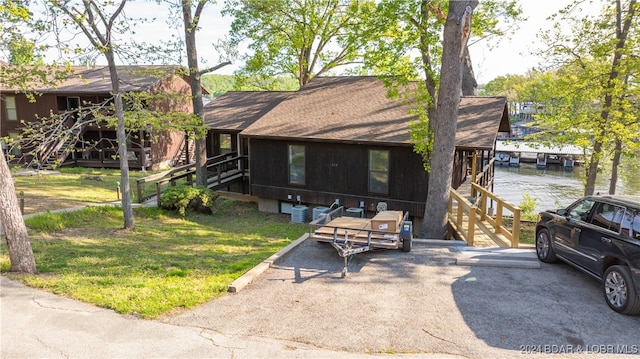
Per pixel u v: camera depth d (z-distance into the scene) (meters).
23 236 8.42
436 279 8.38
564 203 32.03
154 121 14.49
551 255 9.09
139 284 7.92
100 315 6.59
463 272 8.80
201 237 13.68
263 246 12.83
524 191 37.16
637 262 6.43
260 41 29.42
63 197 17.66
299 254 10.14
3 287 7.55
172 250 11.39
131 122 14.04
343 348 5.74
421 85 13.98
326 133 16.97
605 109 17.06
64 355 5.47
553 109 19.78
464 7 11.80
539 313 6.82
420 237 13.20
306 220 17.92
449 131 12.45
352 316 6.72
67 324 6.28
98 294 7.31
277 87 37.97
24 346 5.66
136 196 19.20
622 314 6.75
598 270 7.39
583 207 8.20
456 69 12.15
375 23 14.37
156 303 7.00
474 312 6.86
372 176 16.67
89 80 28.97
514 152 53.41
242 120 22.53
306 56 31.58
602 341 5.94
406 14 13.33
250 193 19.56
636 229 6.68
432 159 12.80
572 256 8.16
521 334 6.14
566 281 8.22
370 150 16.45
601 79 17.30
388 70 14.60
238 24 28.09
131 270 8.98
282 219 18.22
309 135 17.06
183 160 32.22
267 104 24.42
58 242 11.21
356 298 7.45
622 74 16.78
